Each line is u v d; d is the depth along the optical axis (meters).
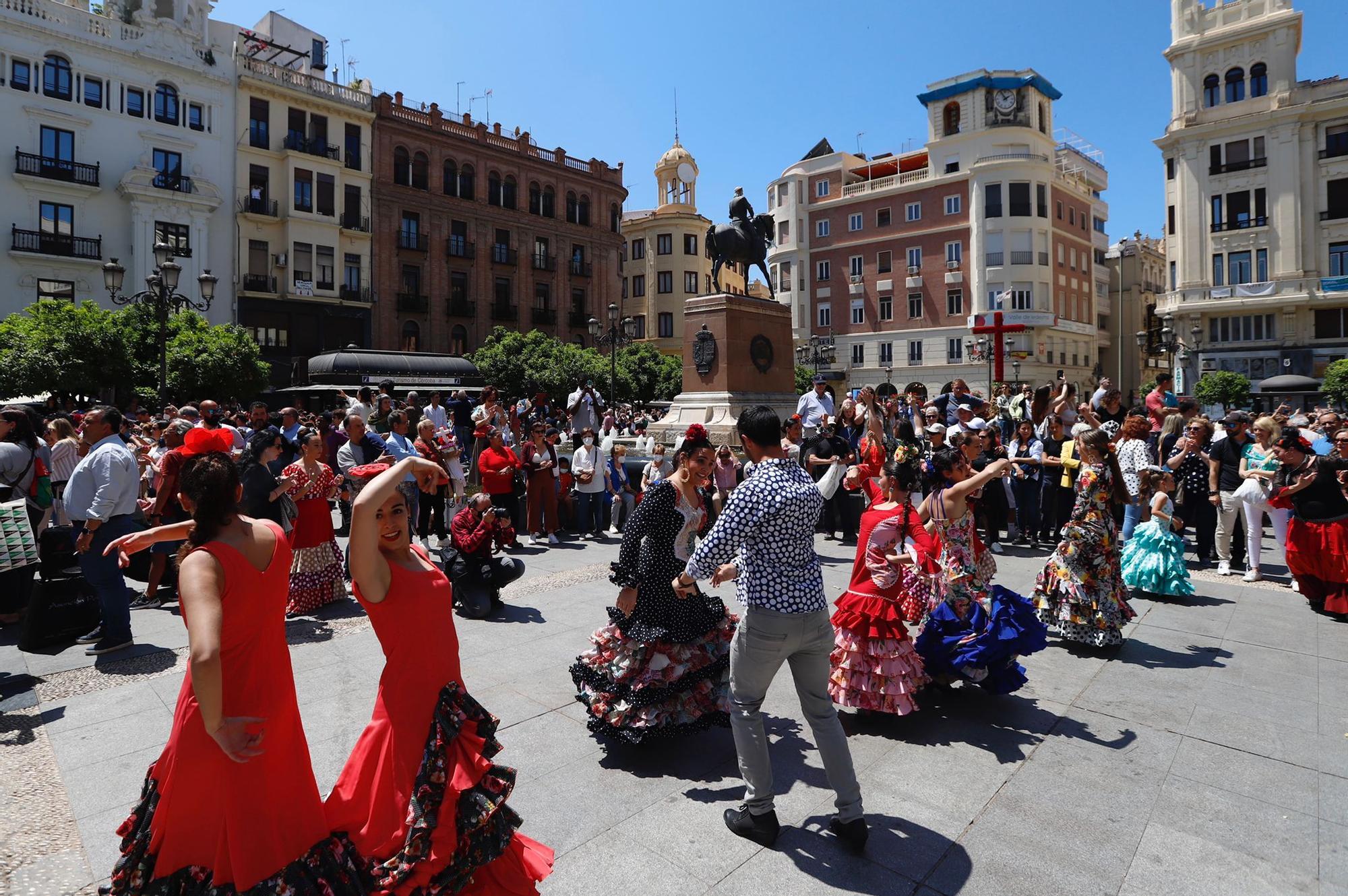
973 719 4.36
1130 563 7.23
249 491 5.98
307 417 14.01
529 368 33.84
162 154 31.09
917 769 3.75
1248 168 35.34
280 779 2.20
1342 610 6.29
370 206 37.34
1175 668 5.17
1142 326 56.25
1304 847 3.04
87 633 5.76
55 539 6.20
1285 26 34.00
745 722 3.12
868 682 4.21
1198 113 36.66
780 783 3.62
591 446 10.65
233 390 25.11
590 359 34.78
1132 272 55.56
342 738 3.99
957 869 2.91
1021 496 9.80
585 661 4.11
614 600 7.02
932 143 48.06
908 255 49.22
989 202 45.47
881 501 4.83
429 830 2.16
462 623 6.25
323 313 35.34
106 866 2.90
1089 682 4.93
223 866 2.13
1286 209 34.41
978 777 3.66
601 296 47.94
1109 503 5.61
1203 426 8.90
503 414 12.14
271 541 2.32
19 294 27.97
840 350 52.06
